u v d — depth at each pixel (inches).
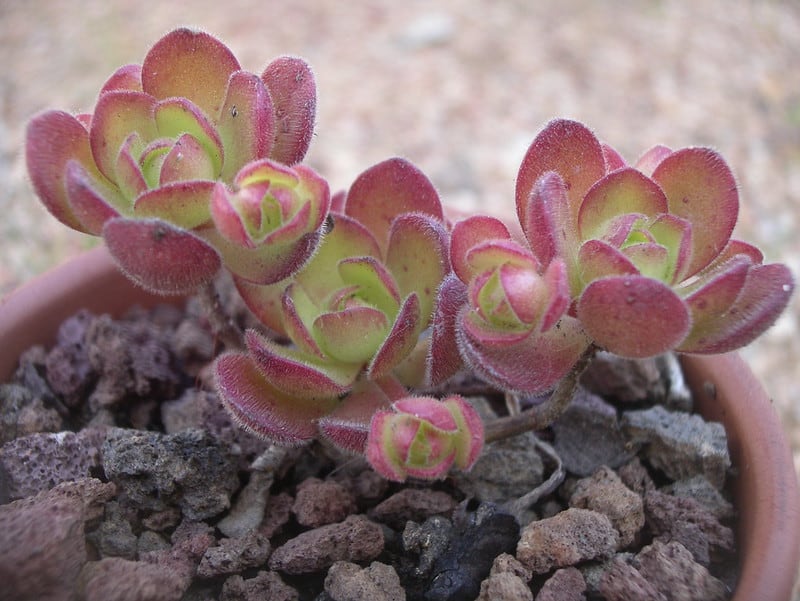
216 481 5.7
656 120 14.2
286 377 5.2
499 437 5.8
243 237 4.8
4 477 5.6
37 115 5.1
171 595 5.0
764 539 5.4
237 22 15.3
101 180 5.3
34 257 11.0
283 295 5.5
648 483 6.0
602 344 4.8
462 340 4.9
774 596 5.1
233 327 6.2
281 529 5.8
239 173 4.9
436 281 5.5
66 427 6.4
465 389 6.5
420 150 13.2
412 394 5.8
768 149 14.1
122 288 6.9
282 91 5.5
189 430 5.7
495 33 15.7
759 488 5.6
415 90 14.2
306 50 14.8
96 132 5.1
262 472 5.9
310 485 5.8
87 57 14.3
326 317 5.3
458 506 5.8
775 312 4.9
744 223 12.7
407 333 5.3
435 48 15.1
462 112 13.9
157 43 5.3
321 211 5.0
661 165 5.1
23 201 11.8
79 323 6.6
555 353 5.0
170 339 6.7
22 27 15.2
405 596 5.4
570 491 6.0
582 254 4.9
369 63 14.7
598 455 6.1
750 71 15.7
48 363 6.4
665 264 4.9
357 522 5.6
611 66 15.3
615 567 5.4
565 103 14.3
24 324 6.5
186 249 4.9
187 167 5.1
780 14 17.6
